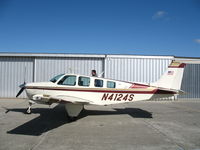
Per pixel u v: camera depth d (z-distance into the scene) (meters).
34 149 3.41
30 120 5.77
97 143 3.79
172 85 6.74
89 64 11.77
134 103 10.54
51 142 3.81
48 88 6.16
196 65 12.27
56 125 5.23
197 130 4.89
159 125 5.40
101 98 6.42
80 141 3.90
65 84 6.23
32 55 11.46
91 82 6.37
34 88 6.20
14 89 11.55
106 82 6.47
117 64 11.73
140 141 3.95
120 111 7.75
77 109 5.68
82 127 5.06
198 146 3.70
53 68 11.63
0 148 3.45
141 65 11.80
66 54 11.55
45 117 6.23
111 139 4.06
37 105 8.80
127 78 11.74
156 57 11.85
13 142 3.78
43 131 4.61
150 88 6.59
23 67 11.62
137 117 6.53
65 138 4.08
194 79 12.25
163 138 4.18
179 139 4.12
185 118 6.44
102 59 11.80
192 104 10.22
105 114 7.02
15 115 6.49
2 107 8.16
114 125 5.33
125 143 3.81
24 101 10.17
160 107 9.02
